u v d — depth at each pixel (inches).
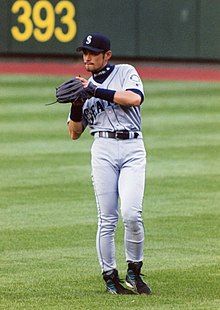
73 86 1099.9
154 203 1658.5
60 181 1838.1
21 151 2143.2
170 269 1254.9
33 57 4035.4
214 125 2502.5
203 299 1101.1
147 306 1064.2
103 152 1115.3
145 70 3722.9
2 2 4018.2
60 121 2556.6
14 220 1536.7
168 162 2028.8
